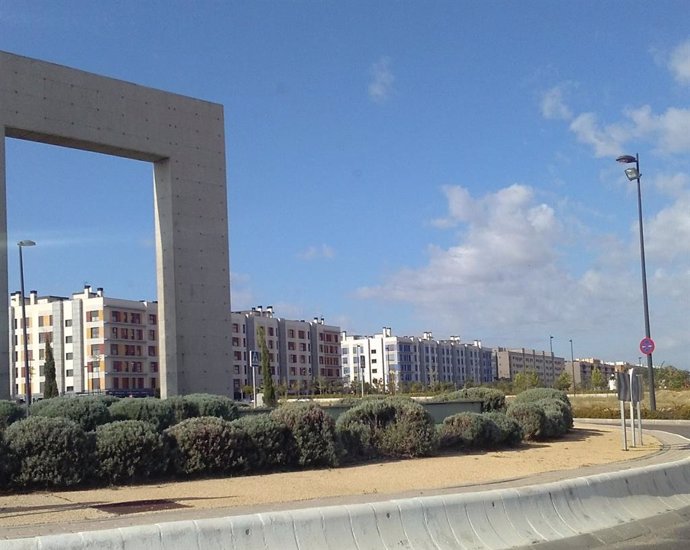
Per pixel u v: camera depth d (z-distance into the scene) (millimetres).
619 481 12508
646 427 31828
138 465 14672
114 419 19875
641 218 34312
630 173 34094
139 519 10391
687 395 50812
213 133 34656
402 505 9656
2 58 28422
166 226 33000
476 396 29875
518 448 22344
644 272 34344
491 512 10406
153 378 103250
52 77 29688
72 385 98625
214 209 34281
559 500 11305
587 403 47562
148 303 104500
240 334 109562
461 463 18422
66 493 13453
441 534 9773
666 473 13734
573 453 20656
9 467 13414
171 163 33062
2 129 28234
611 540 11000
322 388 113438
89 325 98750
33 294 105125
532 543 10398
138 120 32094
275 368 117625
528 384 84000
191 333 32750
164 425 20359
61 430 13883
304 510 8984
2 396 27359
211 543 8148
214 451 15680
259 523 8555
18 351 103312
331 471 16859
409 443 19703
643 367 81438
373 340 152000
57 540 7348
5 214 28109
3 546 7102
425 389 103125
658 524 12141
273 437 16719
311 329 128375
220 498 12797
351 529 9133
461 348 175250
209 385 33031
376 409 20141
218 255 34156
